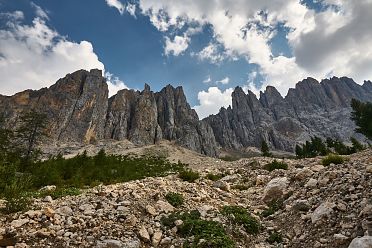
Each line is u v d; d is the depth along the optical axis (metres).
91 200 13.45
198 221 11.83
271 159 33.88
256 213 14.88
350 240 9.55
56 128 196.88
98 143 196.62
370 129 71.88
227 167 31.62
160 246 10.63
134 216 12.02
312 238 10.65
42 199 14.33
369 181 12.61
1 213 12.26
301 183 16.45
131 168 54.78
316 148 83.62
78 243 10.01
